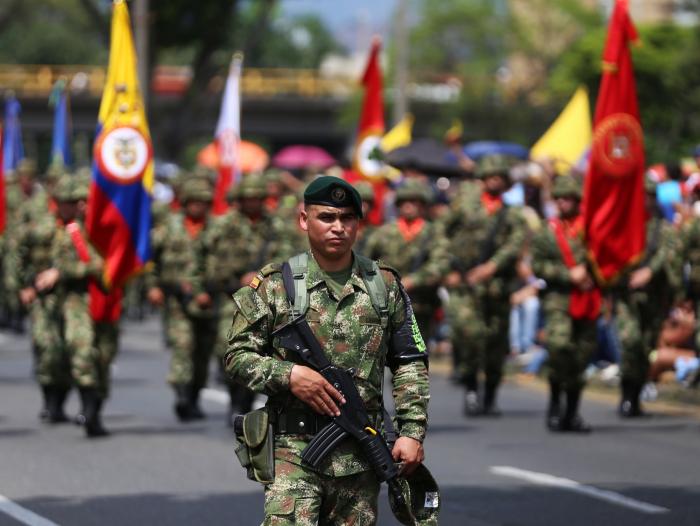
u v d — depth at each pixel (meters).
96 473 28.41
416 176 42.84
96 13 126.38
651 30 103.44
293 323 15.59
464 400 40.06
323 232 15.62
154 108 134.00
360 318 15.69
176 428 34.59
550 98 146.50
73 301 32.84
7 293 55.69
